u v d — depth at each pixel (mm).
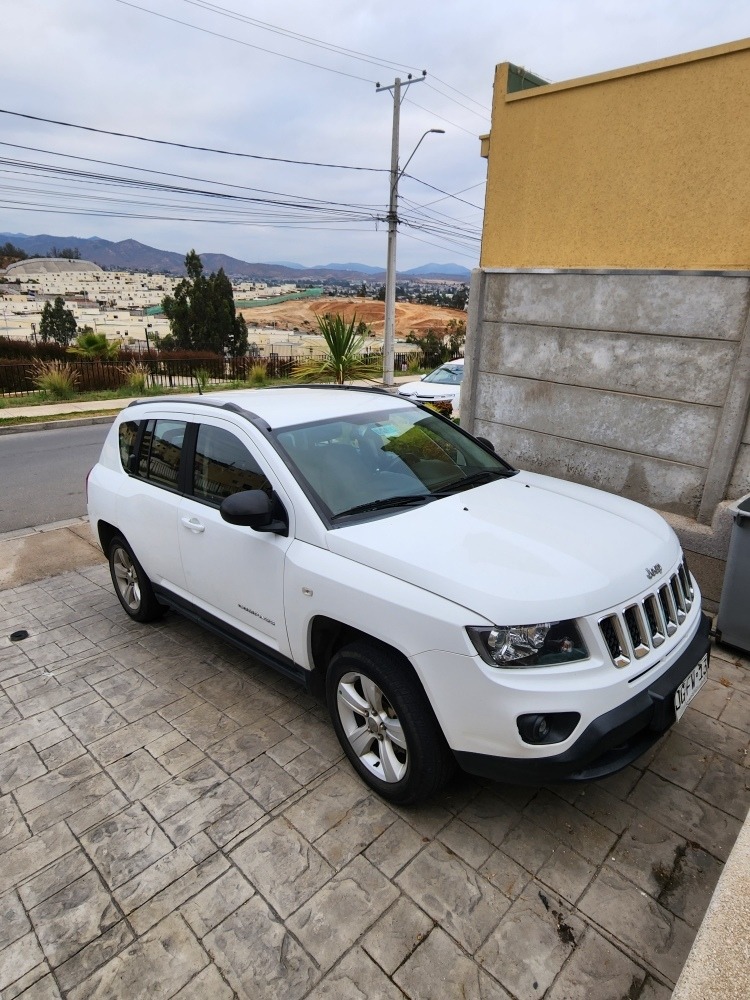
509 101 5297
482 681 2178
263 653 3248
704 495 4551
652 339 4660
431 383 13273
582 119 4844
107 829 2631
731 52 3994
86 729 3289
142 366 22688
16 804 2793
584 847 2459
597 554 2521
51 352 26438
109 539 4531
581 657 2234
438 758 2434
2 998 1981
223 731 3232
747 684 3504
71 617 4652
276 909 2240
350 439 3301
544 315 5312
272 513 2941
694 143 4289
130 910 2264
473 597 2248
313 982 1989
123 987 2002
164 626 4461
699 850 2439
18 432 13617
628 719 2217
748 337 4145
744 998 1415
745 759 2922
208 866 2432
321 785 2836
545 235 5281
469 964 2025
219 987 1990
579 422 5258
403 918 2188
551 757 2170
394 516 2844
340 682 2746
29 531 6785
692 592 2900
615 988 1943
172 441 3775
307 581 2725
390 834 2547
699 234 4387
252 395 3879
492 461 3748
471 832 2543
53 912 2268
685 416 4594
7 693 3658
